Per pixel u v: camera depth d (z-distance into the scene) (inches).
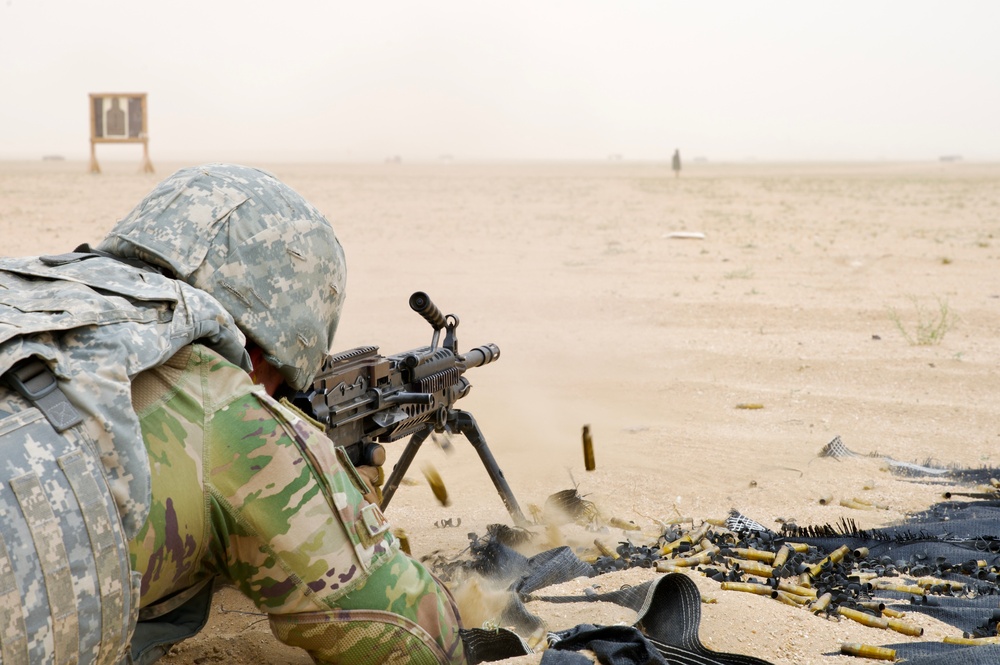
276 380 97.0
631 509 175.6
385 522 87.2
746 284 491.5
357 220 940.6
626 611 113.1
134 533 70.7
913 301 428.8
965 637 113.8
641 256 627.8
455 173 3476.9
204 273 85.0
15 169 3100.4
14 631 62.4
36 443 65.9
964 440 223.6
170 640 85.7
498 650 95.2
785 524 161.2
